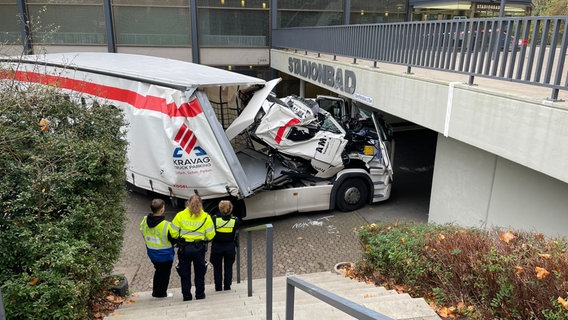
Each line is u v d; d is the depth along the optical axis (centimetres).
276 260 770
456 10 1636
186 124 756
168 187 812
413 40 750
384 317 176
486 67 577
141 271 717
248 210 885
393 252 516
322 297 216
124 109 843
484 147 585
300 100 951
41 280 345
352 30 1005
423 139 1712
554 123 469
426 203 1066
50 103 484
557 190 559
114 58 1073
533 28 491
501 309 372
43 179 392
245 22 1736
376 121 1005
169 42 1689
